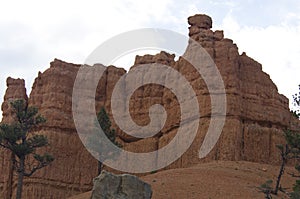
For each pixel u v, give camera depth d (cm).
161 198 4988
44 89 8306
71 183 7744
